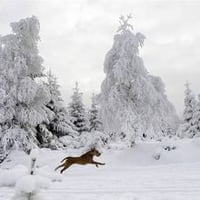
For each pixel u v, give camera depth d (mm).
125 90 23938
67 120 34500
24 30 23656
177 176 10445
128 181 9758
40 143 26109
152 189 8102
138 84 23156
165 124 24156
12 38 23359
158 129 23719
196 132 36188
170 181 9367
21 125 23031
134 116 23062
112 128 23828
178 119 25562
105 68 24594
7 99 22094
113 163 20172
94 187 8680
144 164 19625
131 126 22766
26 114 22359
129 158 20781
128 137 22438
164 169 13031
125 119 22781
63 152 23062
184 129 36906
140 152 21219
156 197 7078
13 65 22656
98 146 23719
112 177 11047
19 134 21984
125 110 23062
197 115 36531
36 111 22859
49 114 25125
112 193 7719
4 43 23156
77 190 8234
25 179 2572
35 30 23719
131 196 7270
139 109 23734
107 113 23594
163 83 26062
